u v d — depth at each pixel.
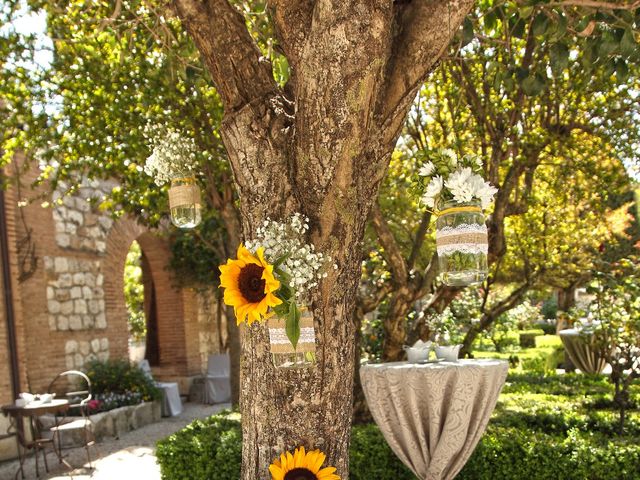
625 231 10.46
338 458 2.17
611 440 4.20
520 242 6.71
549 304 20.30
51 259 8.00
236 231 5.52
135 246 19.08
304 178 2.06
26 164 5.98
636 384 6.87
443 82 5.48
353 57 1.89
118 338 9.37
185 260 10.95
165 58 4.84
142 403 8.73
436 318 4.93
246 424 2.23
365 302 5.32
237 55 2.18
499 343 12.95
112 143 5.33
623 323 4.85
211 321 12.41
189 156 2.65
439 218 2.37
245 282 1.88
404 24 2.12
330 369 2.12
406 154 6.80
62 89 5.45
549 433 4.79
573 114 5.25
